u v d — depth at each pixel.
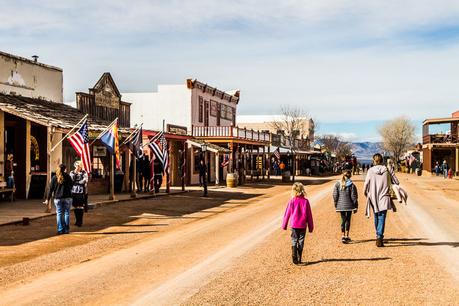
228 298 7.33
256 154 61.12
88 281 8.38
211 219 17.11
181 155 36.94
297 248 9.83
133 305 6.98
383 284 8.17
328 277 8.64
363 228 14.67
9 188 20.45
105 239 12.83
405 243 12.13
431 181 48.22
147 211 19.08
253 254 10.74
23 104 22.52
